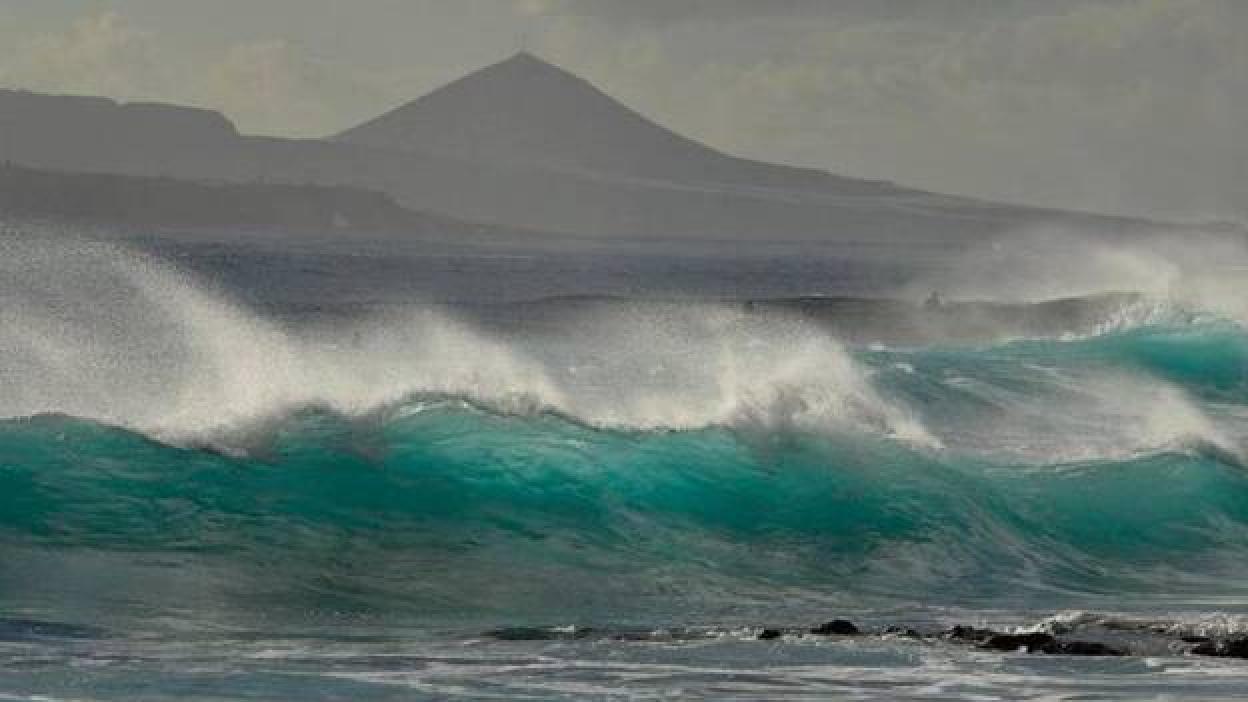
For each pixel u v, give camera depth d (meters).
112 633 56.31
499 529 74.19
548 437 80.94
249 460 75.31
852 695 49.38
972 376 136.00
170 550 67.56
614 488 78.69
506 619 63.12
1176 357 165.75
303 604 63.00
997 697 49.41
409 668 51.84
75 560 65.25
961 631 58.00
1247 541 86.19
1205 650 56.00
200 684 48.56
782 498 81.12
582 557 73.06
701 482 81.06
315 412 81.69
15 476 70.06
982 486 86.56
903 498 82.81
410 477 76.19
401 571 68.56
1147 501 88.38
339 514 72.75
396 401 83.19
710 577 72.50
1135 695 49.75
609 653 54.62
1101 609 69.69
